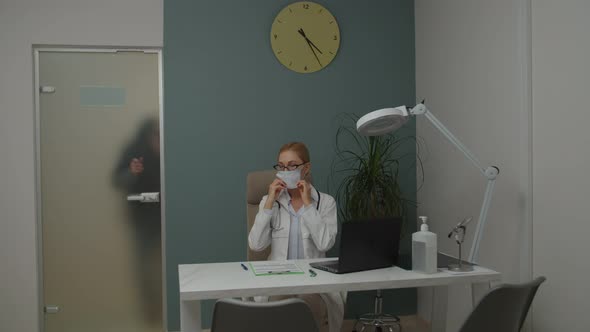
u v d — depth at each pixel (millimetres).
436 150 3762
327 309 2617
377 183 3674
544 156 2627
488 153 3107
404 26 4074
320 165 3984
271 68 3938
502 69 2955
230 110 3891
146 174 3877
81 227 3812
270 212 2824
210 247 3867
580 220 2385
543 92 2629
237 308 1750
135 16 3779
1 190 3639
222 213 3881
